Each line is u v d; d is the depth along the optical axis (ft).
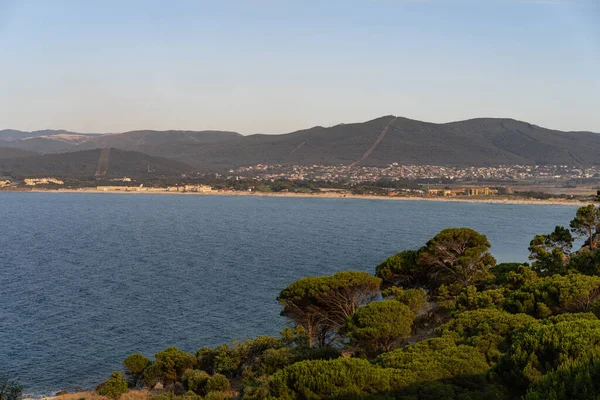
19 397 116.06
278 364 102.12
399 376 64.59
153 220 597.93
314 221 588.91
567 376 43.60
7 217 617.62
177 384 117.60
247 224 552.00
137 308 192.85
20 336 160.66
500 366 61.31
